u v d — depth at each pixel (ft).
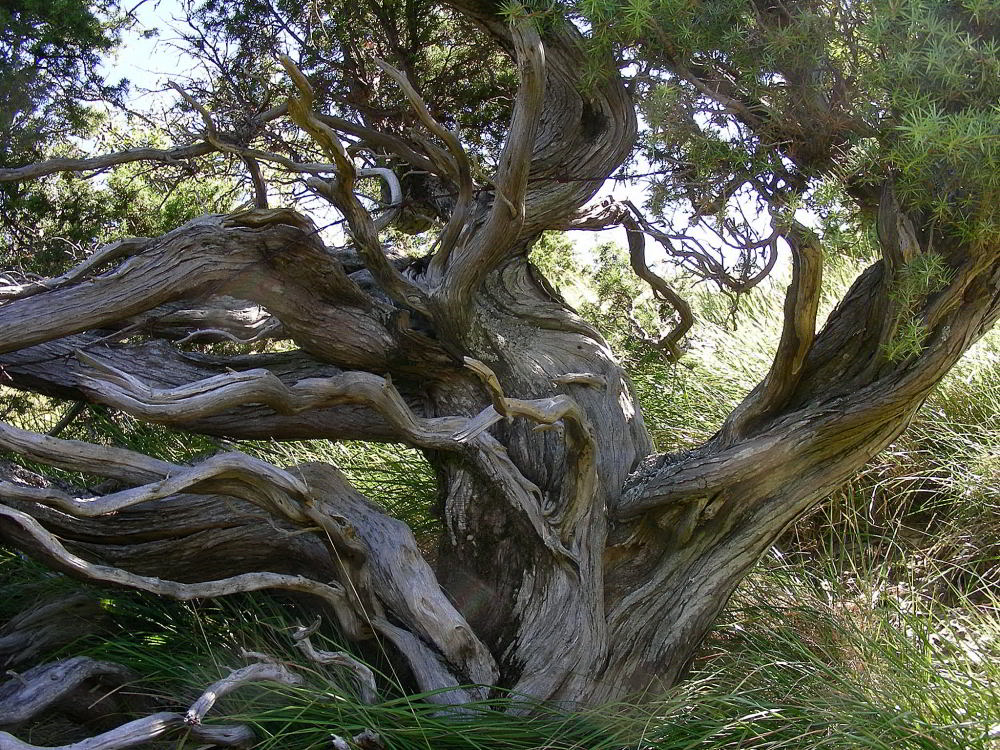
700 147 11.15
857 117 10.64
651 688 12.51
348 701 11.30
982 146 8.70
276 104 18.02
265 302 13.56
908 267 10.49
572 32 13.58
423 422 13.12
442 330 13.75
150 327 14.97
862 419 11.91
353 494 13.55
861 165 10.41
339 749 10.57
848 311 12.66
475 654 12.35
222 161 18.65
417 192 17.75
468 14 13.96
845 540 16.76
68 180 18.92
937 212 10.00
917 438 17.33
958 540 15.99
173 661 12.47
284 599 13.70
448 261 13.82
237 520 13.16
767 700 11.92
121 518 12.98
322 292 13.66
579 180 14.05
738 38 10.48
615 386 14.64
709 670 13.47
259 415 14.40
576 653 12.28
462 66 19.45
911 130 8.84
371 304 14.07
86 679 11.72
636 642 12.65
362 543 12.71
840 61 10.69
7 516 11.23
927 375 11.55
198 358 14.92
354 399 12.84
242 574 12.70
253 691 11.70
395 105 18.90
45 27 16.75
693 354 20.26
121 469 12.06
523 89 11.55
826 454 12.37
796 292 11.25
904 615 13.62
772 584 15.25
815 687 12.21
